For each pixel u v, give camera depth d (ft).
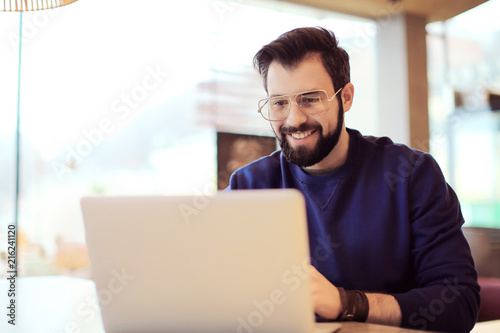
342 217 4.47
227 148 14.34
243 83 15.05
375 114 15.35
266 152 14.89
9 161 12.42
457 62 16.46
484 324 3.94
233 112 15.23
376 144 4.67
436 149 15.66
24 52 12.51
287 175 4.84
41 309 3.95
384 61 15.20
